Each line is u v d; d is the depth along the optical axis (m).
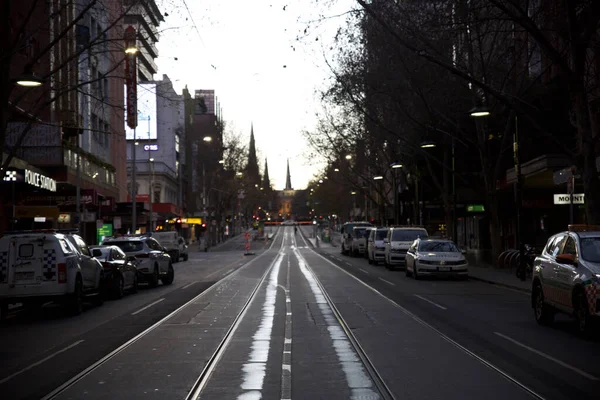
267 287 26.08
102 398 8.20
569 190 20.80
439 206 60.41
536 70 36.09
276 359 10.70
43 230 18.11
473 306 18.53
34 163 37.09
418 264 29.05
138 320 16.27
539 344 11.94
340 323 15.09
